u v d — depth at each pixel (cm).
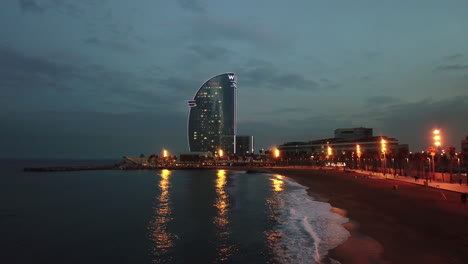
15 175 16425
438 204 4259
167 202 5944
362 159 17425
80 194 7638
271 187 8419
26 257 2731
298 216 3997
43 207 5591
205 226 3734
